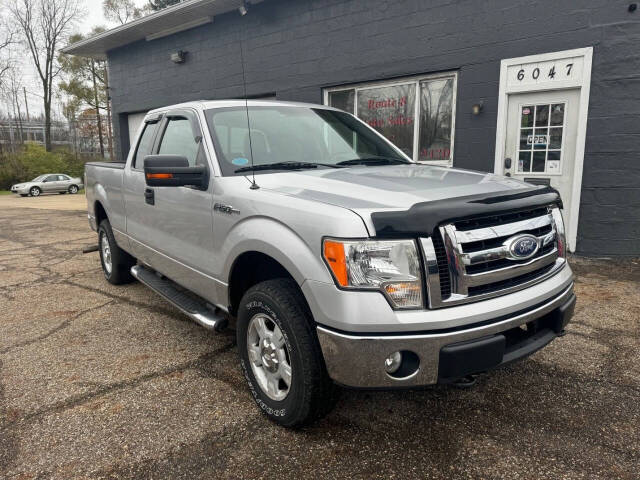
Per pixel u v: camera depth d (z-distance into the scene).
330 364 2.20
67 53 13.91
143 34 11.76
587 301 4.56
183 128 3.59
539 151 6.55
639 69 5.71
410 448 2.42
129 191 4.31
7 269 6.51
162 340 3.82
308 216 2.29
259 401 2.70
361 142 3.80
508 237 2.33
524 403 2.85
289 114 3.68
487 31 6.65
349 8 8.03
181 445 2.46
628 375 3.16
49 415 2.74
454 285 2.15
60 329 4.09
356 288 2.09
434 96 7.42
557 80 6.20
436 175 2.89
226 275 2.89
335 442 2.48
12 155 36.62
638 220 6.01
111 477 2.23
